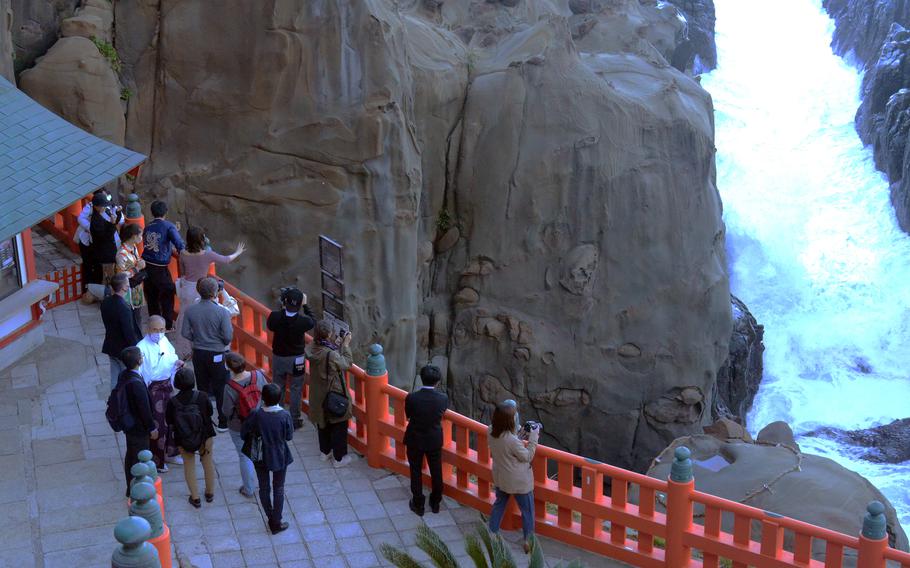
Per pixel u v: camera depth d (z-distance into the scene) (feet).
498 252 90.27
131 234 46.80
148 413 35.70
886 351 131.13
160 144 74.08
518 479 35.96
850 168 152.35
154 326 38.17
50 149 45.83
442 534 38.06
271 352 46.44
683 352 92.58
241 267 74.54
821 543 45.93
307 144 73.87
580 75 91.09
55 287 49.21
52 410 43.96
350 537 37.60
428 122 87.97
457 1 100.73
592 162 89.30
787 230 145.07
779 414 120.26
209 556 35.94
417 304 87.45
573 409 91.61
